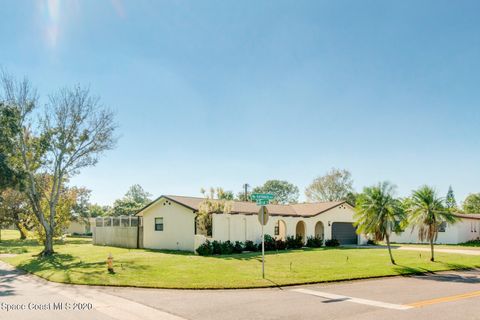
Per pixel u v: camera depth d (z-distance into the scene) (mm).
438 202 20734
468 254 24922
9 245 39656
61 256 24188
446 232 38531
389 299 11281
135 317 9156
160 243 29922
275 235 33406
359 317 9164
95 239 37188
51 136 27031
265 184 83000
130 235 32656
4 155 24250
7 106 24703
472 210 75938
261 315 9320
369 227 19609
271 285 13258
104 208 75312
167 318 9070
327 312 9625
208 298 11289
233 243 27547
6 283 14711
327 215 34688
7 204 44844
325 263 19375
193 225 27188
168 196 29484
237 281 13781
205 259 20562
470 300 11219
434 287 13484
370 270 16969
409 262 20141
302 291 12477
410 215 21031
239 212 28188
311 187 64938
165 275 15086
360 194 20406
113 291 12469
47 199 27969
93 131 27922
